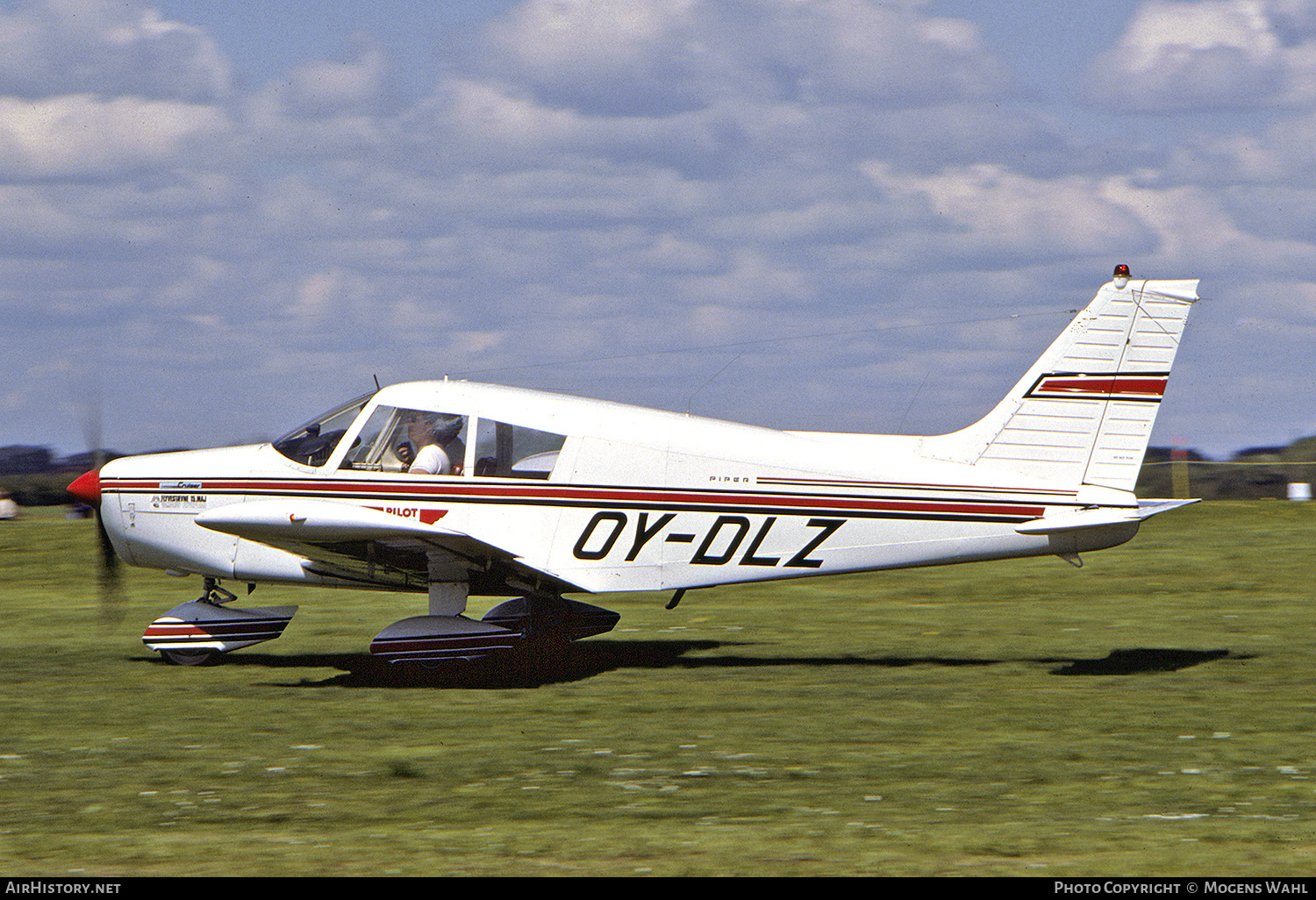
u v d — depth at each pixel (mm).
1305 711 28750
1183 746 25344
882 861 17938
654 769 23562
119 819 20297
